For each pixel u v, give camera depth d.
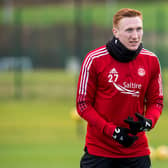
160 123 40.12
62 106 52.56
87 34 59.72
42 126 38.12
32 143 30.25
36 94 59.84
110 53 12.24
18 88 59.75
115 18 12.21
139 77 12.30
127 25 11.91
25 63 69.81
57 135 33.62
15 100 58.28
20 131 35.56
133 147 12.54
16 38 60.69
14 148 28.39
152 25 56.12
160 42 55.66
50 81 66.44
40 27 68.69
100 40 59.81
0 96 59.81
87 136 12.90
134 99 12.34
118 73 12.22
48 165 23.06
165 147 27.72
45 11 68.25
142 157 12.64
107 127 12.04
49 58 69.62
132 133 11.82
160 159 25.48
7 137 32.75
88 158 12.77
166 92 52.16
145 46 57.00
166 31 55.50
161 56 55.59
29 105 53.44
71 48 69.38
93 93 12.52
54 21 68.56
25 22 67.75
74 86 63.09
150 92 12.75
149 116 12.45
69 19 68.31
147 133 34.56
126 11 12.06
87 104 12.41
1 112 47.47
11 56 75.62
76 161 24.12
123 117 12.37
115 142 12.44
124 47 12.04
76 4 82.19
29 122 40.44
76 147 28.72
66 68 69.81
